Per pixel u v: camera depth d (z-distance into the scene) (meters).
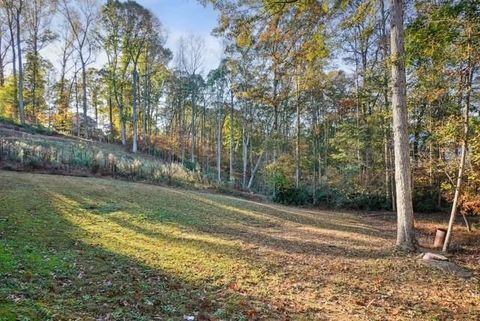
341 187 20.44
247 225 10.60
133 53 31.22
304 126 27.33
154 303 4.23
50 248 6.15
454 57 8.19
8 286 4.01
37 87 35.50
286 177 21.98
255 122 33.19
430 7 7.86
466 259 8.31
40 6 31.09
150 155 30.97
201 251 7.07
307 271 6.45
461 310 5.03
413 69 10.84
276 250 7.79
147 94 36.56
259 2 6.63
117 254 6.25
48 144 20.12
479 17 7.18
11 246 5.89
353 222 13.98
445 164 10.98
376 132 18.70
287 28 6.96
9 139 18.34
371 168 19.77
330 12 6.89
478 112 9.27
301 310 4.54
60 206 9.69
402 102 8.53
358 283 6.03
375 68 17.58
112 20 30.25
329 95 23.09
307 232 10.38
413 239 8.48
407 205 8.53
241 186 22.86
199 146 41.72
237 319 4.01
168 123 43.72
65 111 35.81
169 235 8.23
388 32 16.95
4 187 10.84
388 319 4.47
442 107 12.80
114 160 17.12
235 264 6.40
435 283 6.34
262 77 19.80
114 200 11.28
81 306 3.81
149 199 12.22
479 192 9.86
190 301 4.46
